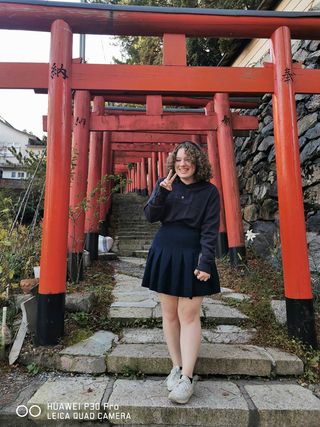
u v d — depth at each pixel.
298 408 1.66
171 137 6.22
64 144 2.37
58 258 2.26
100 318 2.53
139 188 11.54
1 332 2.17
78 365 2.01
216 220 1.78
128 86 2.48
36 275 3.09
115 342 2.26
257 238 4.78
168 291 1.75
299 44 4.00
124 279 3.74
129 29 2.53
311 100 3.67
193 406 1.66
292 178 2.38
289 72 2.48
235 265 3.90
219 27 2.53
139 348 2.14
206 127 4.04
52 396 1.74
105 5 2.40
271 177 4.54
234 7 5.27
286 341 2.25
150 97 3.87
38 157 4.23
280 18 2.52
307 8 3.74
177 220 1.81
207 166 1.82
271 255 4.18
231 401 1.71
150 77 2.50
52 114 2.36
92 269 4.00
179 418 1.65
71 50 2.47
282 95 2.47
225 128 4.08
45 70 2.46
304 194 3.69
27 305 2.29
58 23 2.43
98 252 4.98
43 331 2.17
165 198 1.79
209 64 7.04
